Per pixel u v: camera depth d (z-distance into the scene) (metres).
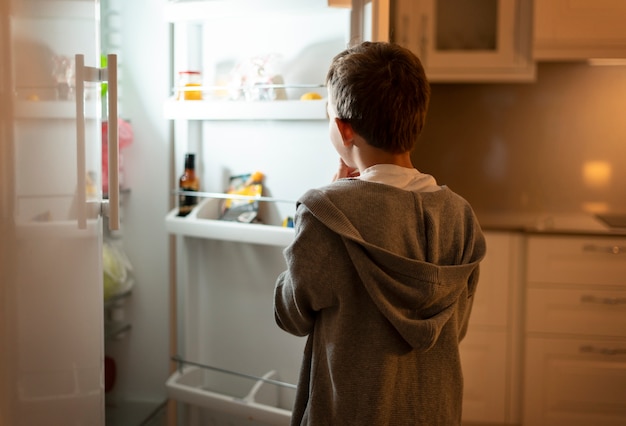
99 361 1.42
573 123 3.07
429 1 2.76
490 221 2.85
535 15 2.68
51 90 1.18
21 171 1.10
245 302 1.95
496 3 2.73
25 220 1.12
